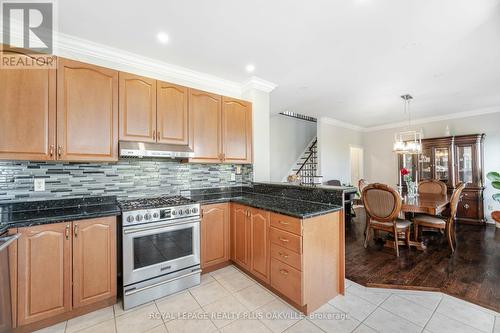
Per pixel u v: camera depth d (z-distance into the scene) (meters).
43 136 1.85
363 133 7.12
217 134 2.89
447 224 3.25
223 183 3.30
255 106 3.26
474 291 2.12
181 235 2.28
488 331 1.64
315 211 1.95
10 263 1.57
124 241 1.96
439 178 5.19
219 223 2.67
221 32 2.10
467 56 2.58
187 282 2.29
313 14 1.86
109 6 1.74
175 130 2.55
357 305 1.99
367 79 3.24
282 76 3.12
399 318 1.81
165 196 2.78
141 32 2.09
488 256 2.95
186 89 2.65
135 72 2.55
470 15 1.87
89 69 2.06
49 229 1.71
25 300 1.62
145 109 2.36
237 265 2.73
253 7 1.77
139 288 2.01
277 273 2.07
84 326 1.74
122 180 2.49
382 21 1.95
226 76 3.10
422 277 2.40
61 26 1.99
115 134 2.18
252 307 1.97
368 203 3.25
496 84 3.45
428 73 3.03
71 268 1.79
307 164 6.93
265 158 3.38
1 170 1.93
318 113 5.34
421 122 5.89
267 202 2.42
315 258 1.93
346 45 2.34
